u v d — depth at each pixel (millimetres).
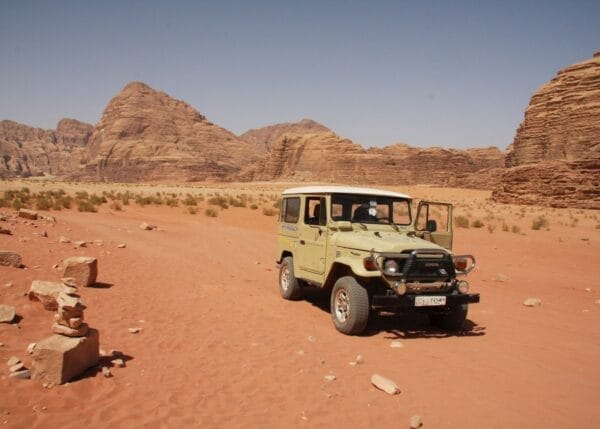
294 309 8508
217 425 4148
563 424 4414
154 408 4375
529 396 5020
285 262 9422
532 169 67312
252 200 48844
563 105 100438
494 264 15875
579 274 14625
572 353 6562
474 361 6059
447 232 8414
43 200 26812
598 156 60812
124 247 13242
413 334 7238
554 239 24484
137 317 7160
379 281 7133
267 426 4172
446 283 6871
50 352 4660
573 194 60406
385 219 8219
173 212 29516
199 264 12516
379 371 5566
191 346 6133
